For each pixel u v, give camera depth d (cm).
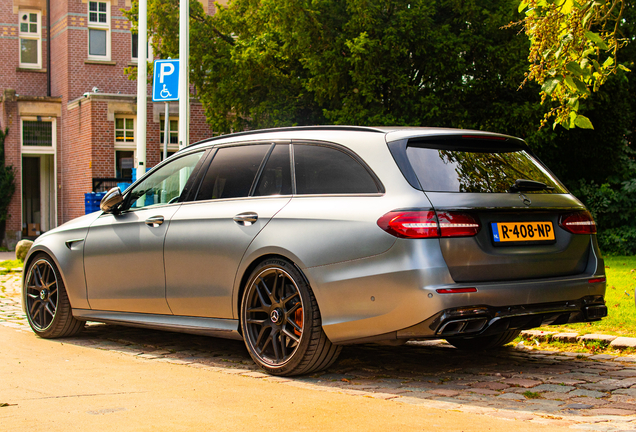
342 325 411
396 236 392
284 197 460
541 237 425
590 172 1834
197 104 2150
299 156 467
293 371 438
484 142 455
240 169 499
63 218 2314
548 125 1411
